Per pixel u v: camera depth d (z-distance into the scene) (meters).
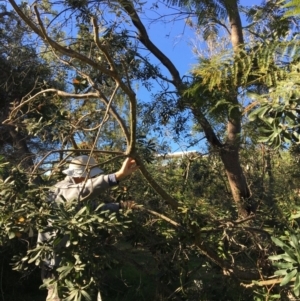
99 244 3.06
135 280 4.94
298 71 3.14
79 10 3.95
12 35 5.84
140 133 4.90
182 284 3.77
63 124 3.80
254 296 3.64
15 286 5.35
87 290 2.96
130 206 3.71
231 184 4.79
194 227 3.64
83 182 3.34
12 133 5.42
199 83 4.19
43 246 3.01
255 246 3.89
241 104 4.12
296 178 4.97
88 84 4.05
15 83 5.36
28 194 3.08
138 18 4.85
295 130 2.83
